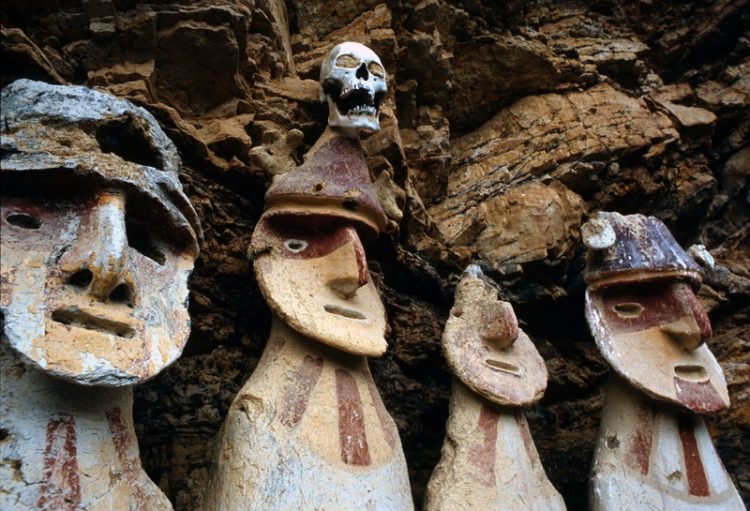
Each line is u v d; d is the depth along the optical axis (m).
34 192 1.81
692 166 4.01
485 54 3.90
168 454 2.41
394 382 3.05
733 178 4.06
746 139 4.13
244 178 2.89
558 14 4.46
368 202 2.58
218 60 2.93
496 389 2.61
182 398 2.51
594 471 2.74
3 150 1.78
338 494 2.12
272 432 2.16
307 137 3.12
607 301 2.96
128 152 2.11
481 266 3.49
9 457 1.68
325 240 2.54
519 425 2.64
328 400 2.29
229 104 3.01
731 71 4.29
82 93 1.95
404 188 3.29
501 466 2.48
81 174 1.79
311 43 3.58
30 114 1.85
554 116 3.96
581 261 3.55
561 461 3.25
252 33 3.21
